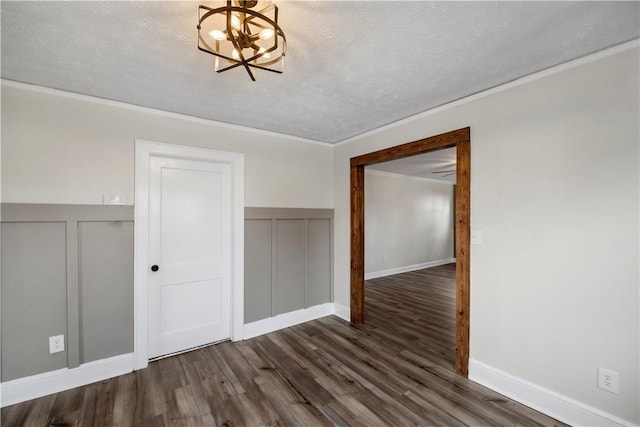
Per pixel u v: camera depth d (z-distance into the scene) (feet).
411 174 22.31
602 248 5.68
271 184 11.01
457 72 6.55
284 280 11.37
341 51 5.68
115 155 8.00
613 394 5.54
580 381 5.94
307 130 10.89
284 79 6.86
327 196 12.69
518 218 6.84
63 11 4.51
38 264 7.04
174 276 9.20
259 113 9.09
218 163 10.12
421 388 7.34
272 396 7.02
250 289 10.45
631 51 5.36
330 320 12.15
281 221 11.32
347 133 11.32
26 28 4.94
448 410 6.51
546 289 6.40
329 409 6.56
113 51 5.68
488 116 7.38
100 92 7.52
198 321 9.68
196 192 9.65
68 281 7.32
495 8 4.48
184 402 6.81
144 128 8.46
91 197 7.66
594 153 5.77
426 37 5.24
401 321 12.04
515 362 6.89
